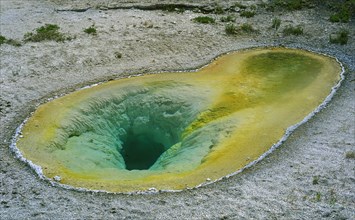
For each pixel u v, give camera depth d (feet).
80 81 49.65
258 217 30.37
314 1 69.10
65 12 65.87
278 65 53.16
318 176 34.35
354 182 33.63
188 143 41.01
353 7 66.85
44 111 43.65
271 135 39.86
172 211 31.12
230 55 55.83
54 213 30.99
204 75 50.55
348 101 45.19
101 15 64.69
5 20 63.00
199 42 58.39
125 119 46.19
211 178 34.78
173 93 46.80
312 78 50.03
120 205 31.89
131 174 36.32
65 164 37.09
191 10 67.26
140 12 65.92
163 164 38.75
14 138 39.91
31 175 35.35
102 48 55.62
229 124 41.47
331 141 38.83
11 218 30.42
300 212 30.78
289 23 64.28
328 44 58.90
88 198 32.73
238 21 64.49
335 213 30.63
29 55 53.62
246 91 46.98
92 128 43.52
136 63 53.57
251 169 35.58
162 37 58.70
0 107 44.37
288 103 44.83
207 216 30.53
